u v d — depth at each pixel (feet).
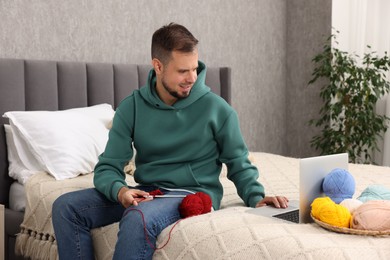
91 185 7.04
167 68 5.65
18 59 8.64
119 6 10.45
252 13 13.34
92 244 5.71
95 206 5.66
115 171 5.92
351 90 12.59
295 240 4.45
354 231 4.60
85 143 7.96
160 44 5.67
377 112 13.26
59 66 9.19
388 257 4.34
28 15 9.07
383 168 8.84
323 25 13.53
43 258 6.50
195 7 11.94
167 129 5.92
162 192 5.78
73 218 5.53
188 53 5.57
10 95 8.49
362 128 12.59
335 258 4.18
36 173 7.61
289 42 14.38
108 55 10.33
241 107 13.33
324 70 12.69
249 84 13.47
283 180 7.89
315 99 13.89
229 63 12.87
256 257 4.45
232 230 4.78
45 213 6.61
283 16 14.26
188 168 5.87
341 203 5.00
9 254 7.57
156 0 11.10
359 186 7.09
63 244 5.51
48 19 9.35
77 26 9.78
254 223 4.94
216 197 5.94
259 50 13.64
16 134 7.95
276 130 14.40
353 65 12.60
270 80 14.06
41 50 9.29
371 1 13.08
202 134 5.86
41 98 8.90
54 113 8.23
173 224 5.14
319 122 13.19
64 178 7.44
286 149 14.65
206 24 12.22
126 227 4.97
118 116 6.07
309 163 5.07
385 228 4.59
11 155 8.11
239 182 5.93
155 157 6.01
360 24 13.19
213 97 6.00
